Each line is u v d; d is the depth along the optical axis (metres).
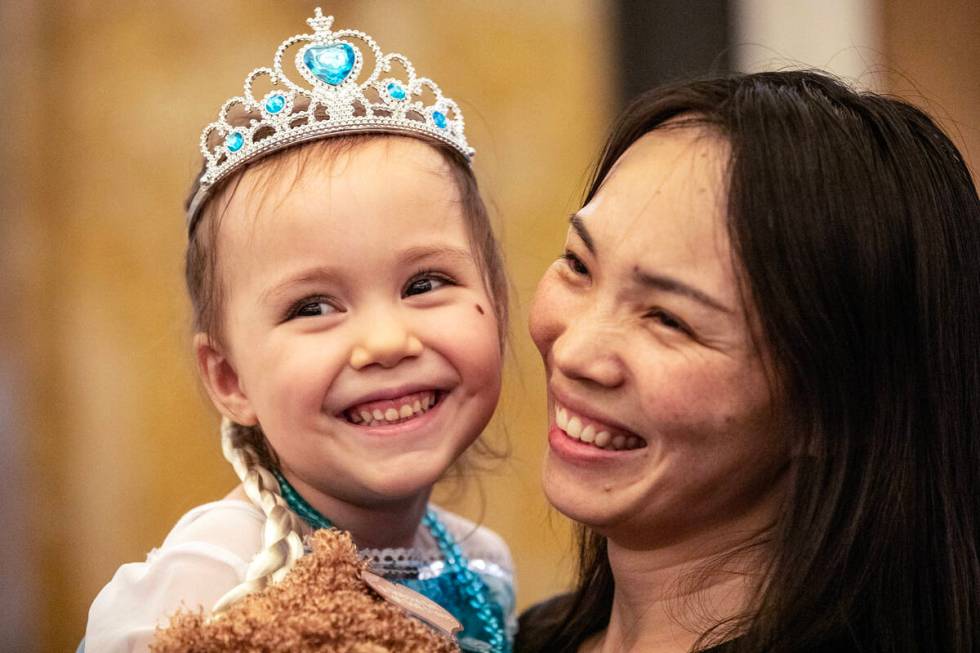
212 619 1.40
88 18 4.04
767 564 1.59
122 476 4.11
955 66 3.77
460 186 2.00
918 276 1.52
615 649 1.77
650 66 4.00
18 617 4.08
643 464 1.59
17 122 4.06
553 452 1.67
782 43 3.90
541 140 3.96
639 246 1.54
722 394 1.51
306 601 1.41
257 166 1.90
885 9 3.82
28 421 4.10
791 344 1.48
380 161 1.88
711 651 1.53
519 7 3.93
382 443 1.83
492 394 1.93
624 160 1.64
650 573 1.69
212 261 1.95
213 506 1.83
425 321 1.85
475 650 1.97
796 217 1.47
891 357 1.53
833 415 1.51
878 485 1.53
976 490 1.64
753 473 1.58
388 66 2.03
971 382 1.62
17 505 4.09
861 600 1.55
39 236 4.09
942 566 1.57
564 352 1.59
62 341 4.12
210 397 2.02
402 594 1.52
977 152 3.74
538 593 3.87
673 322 1.54
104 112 4.05
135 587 1.71
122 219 4.07
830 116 1.54
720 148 1.54
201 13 3.98
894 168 1.54
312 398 1.81
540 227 3.96
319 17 2.03
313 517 1.90
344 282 1.82
